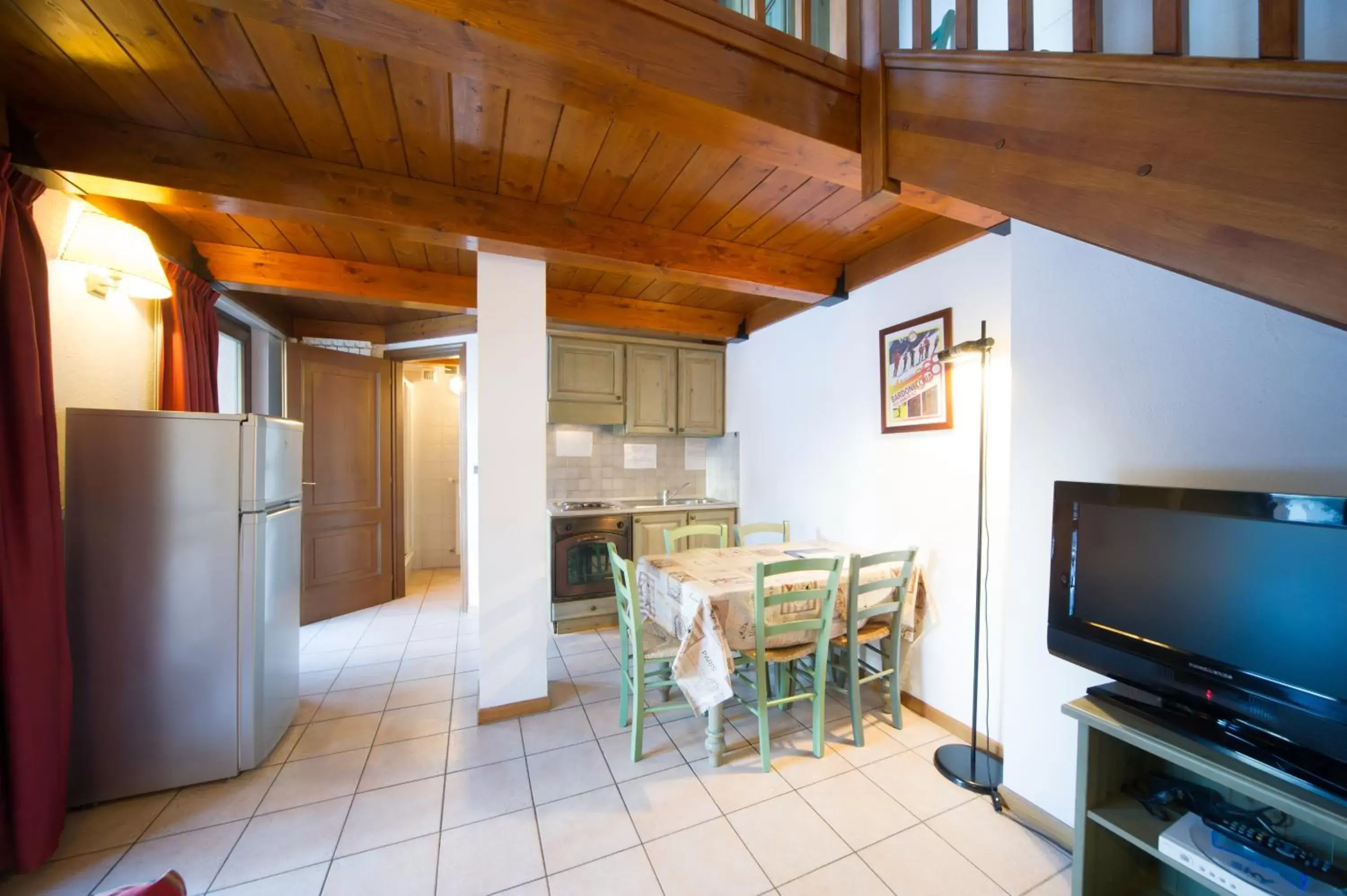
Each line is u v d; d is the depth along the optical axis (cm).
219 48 131
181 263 240
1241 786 99
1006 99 109
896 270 258
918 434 248
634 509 388
